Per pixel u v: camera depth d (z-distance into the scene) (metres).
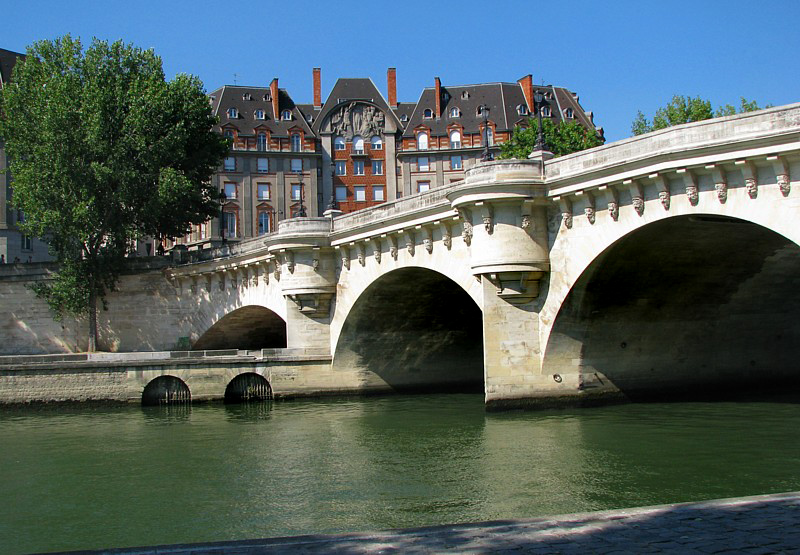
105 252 65.38
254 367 52.06
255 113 107.31
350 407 47.38
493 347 36.97
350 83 112.00
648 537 12.07
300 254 52.88
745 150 26.58
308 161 106.94
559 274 35.41
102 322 68.81
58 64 65.69
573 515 13.74
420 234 43.31
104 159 64.06
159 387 51.31
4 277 67.88
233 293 64.94
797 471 25.23
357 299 49.97
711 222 31.09
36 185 61.31
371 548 11.90
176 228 69.81
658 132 29.67
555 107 111.56
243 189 104.12
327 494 25.31
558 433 32.50
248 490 26.47
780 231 26.22
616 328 38.38
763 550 11.23
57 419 45.47
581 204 34.09
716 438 30.86
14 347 67.69
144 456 33.09
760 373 44.00
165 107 64.81
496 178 35.66
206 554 11.91
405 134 109.94
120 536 21.72
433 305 51.75
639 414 36.41
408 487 25.62
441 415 42.09
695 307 39.78
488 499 23.39
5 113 67.31
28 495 26.91
